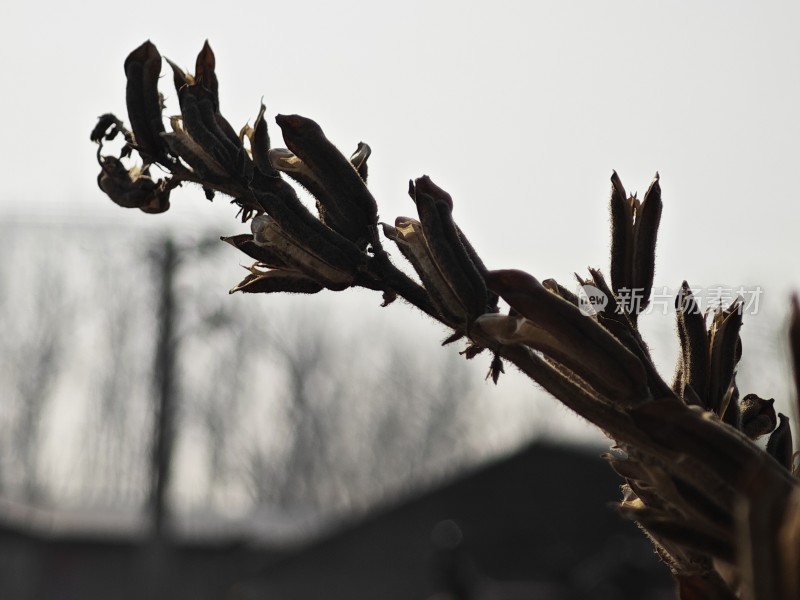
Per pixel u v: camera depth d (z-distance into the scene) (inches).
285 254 20.1
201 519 396.2
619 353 19.0
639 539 293.4
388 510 322.7
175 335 256.1
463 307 19.7
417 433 542.9
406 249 20.0
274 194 20.1
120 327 461.7
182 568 367.9
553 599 288.4
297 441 514.3
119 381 478.9
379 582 319.9
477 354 20.0
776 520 16.6
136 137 20.7
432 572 250.4
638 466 18.9
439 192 19.8
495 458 319.6
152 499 270.5
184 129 20.4
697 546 18.6
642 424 18.2
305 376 515.8
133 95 20.7
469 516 319.0
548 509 316.5
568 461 318.3
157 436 267.9
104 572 379.9
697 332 20.5
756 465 17.6
